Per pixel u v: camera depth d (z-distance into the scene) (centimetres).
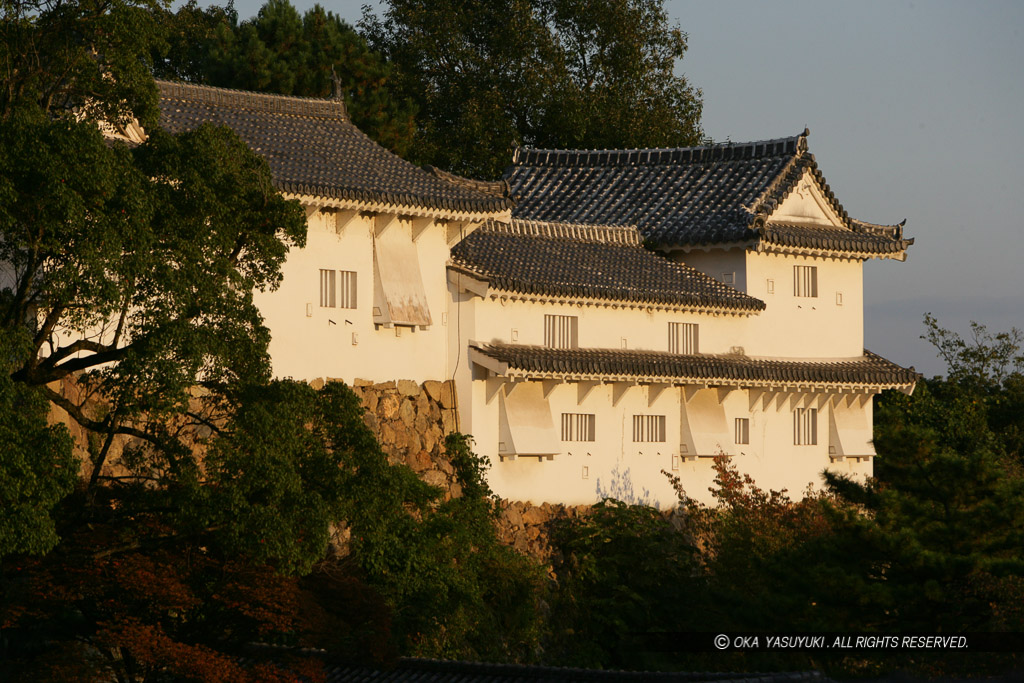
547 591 8075
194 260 4728
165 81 7975
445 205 7850
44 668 5250
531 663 7681
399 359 7988
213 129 4975
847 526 6088
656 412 9156
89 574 5022
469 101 12812
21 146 4303
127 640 4975
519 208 10575
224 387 5031
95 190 4484
